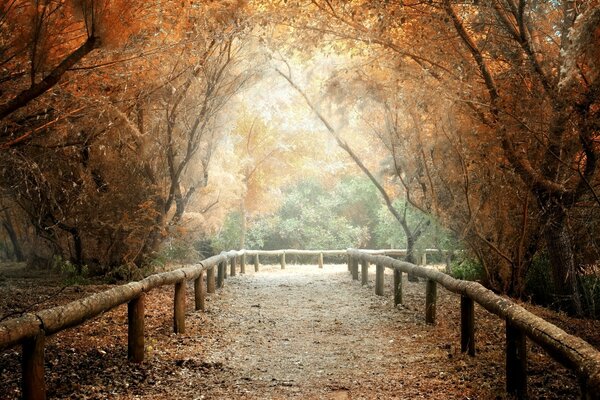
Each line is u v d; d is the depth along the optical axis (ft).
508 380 15.99
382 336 25.75
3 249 67.46
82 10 18.03
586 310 31.04
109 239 40.06
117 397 16.33
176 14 23.88
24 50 19.38
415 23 29.68
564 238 30.01
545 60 26.23
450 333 24.88
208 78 38.81
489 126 29.25
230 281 49.06
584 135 25.86
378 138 45.32
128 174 38.37
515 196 30.63
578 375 11.55
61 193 37.06
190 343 23.65
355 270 49.88
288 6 32.42
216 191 54.60
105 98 24.20
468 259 38.14
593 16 19.19
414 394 16.84
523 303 30.83
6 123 22.99
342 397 17.13
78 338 22.57
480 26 29.09
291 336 26.43
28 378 12.96
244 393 17.52
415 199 42.32
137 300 19.75
